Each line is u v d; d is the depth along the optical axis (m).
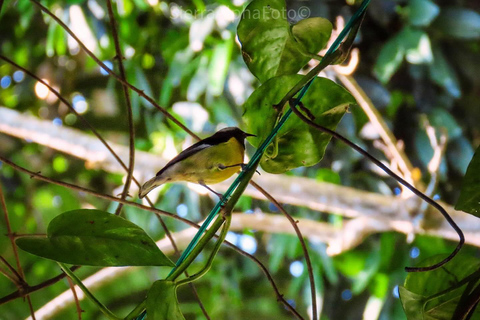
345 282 14.16
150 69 13.45
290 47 4.35
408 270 3.73
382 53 11.27
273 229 12.20
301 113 3.97
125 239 3.78
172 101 13.62
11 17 14.15
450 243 13.75
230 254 14.19
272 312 14.65
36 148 14.95
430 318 4.04
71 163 15.06
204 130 12.34
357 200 11.07
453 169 12.59
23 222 14.54
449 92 12.25
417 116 12.33
